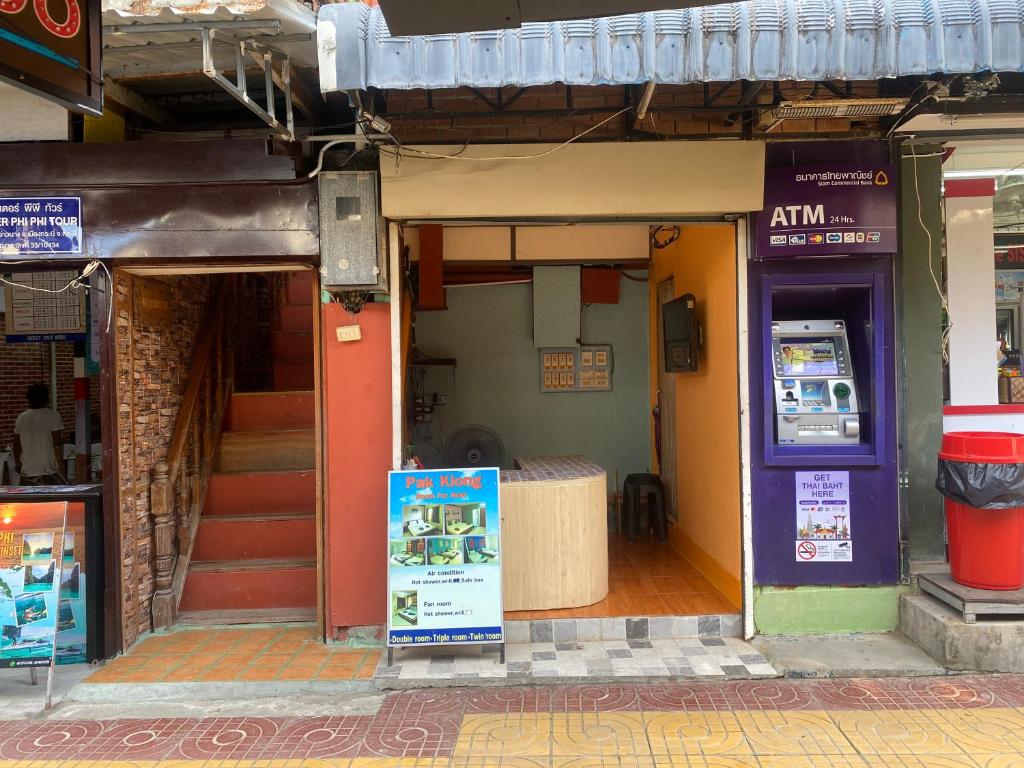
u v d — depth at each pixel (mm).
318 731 3816
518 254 7172
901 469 4797
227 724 3922
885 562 4793
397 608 4445
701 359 5621
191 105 5355
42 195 4660
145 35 3906
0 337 9930
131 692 4266
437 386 7281
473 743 3641
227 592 5445
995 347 5449
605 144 4566
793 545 4797
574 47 3672
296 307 7625
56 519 4305
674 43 3668
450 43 3686
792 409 4832
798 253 4652
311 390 6758
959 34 3674
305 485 5922
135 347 5090
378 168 4809
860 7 3695
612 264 7262
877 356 4758
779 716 3842
